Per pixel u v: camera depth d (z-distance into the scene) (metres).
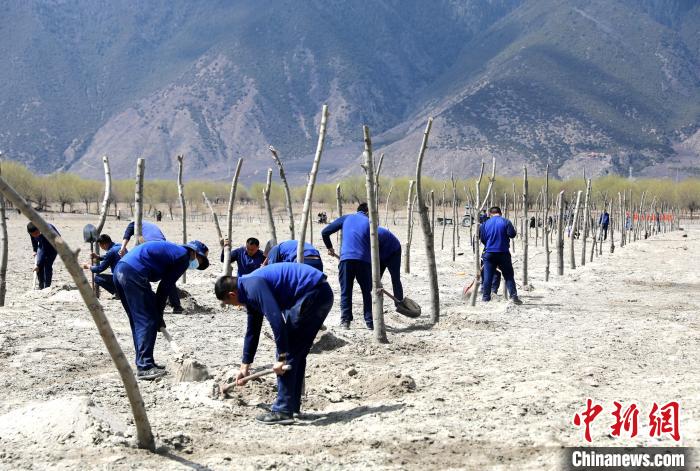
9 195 5.42
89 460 6.04
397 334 12.15
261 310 7.42
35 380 8.84
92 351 10.46
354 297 17.05
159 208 130.50
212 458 6.25
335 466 6.10
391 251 12.85
